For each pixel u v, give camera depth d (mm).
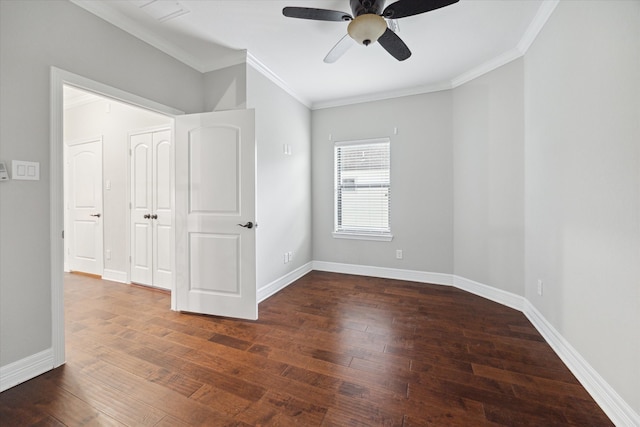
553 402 1521
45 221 1782
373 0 1853
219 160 2627
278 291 3389
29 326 1714
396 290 3404
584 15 1698
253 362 1899
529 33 2424
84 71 1990
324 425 1364
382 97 3859
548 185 2193
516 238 2797
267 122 3205
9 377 1628
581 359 1715
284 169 3570
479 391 1606
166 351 2039
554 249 2098
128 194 3613
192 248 2727
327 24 2348
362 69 3146
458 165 3436
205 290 2699
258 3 2084
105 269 3857
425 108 3650
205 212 2678
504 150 2891
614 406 1407
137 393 1592
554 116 2086
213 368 1832
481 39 2561
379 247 3980
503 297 2934
